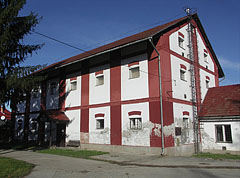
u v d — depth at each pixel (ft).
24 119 86.94
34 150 61.05
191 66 64.59
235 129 56.59
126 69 57.26
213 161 41.57
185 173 31.63
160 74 50.47
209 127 61.36
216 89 71.41
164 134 48.39
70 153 54.08
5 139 96.53
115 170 34.12
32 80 55.16
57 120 66.44
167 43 55.16
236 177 29.04
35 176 29.53
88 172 32.53
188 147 56.59
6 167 33.63
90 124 63.57
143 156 48.01
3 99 53.26
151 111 50.67
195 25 71.46
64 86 74.69
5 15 49.90
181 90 57.98
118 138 55.93
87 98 65.98
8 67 54.13
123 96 56.75
